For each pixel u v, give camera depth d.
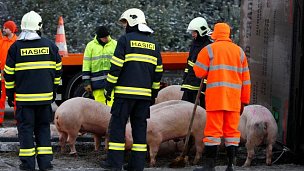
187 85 21.88
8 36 26.58
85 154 21.88
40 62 18.22
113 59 17.73
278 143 21.33
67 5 40.78
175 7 40.06
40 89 18.22
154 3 40.94
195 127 20.08
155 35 38.31
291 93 20.27
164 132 19.84
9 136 23.36
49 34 40.38
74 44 39.56
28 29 18.27
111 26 39.41
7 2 42.00
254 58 24.55
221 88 17.64
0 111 27.17
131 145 20.03
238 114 17.95
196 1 41.31
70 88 29.69
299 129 20.06
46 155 18.55
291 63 20.30
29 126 18.30
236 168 19.61
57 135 23.56
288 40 20.66
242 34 26.38
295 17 20.08
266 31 23.00
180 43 38.44
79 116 21.06
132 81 17.86
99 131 21.55
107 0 40.97
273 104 22.05
